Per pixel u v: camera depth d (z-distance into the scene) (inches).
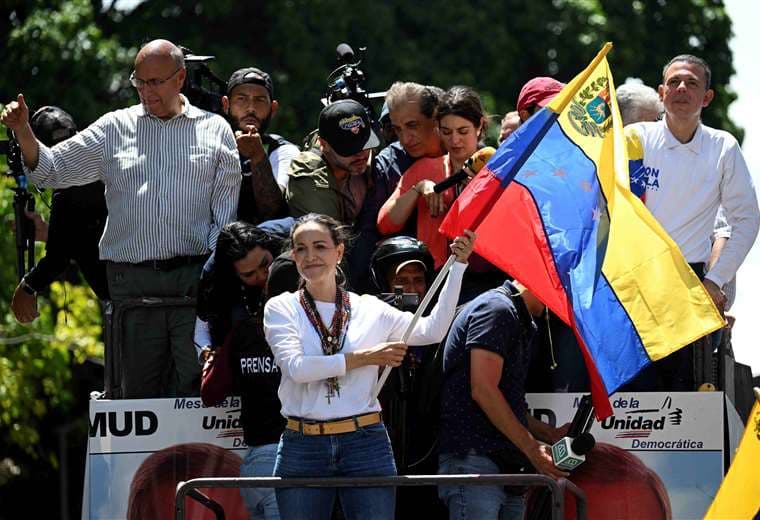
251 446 772.0
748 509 751.1
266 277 778.8
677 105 852.0
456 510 746.8
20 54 2055.9
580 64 2266.2
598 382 729.6
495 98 2196.1
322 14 2137.1
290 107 2082.9
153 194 851.4
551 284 746.8
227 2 2158.0
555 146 760.3
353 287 864.9
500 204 755.4
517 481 682.2
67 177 856.3
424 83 2137.1
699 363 799.1
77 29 2069.4
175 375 848.3
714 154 857.5
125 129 861.2
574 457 718.5
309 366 689.0
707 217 859.4
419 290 805.2
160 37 2198.6
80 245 915.4
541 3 2260.1
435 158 885.8
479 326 745.6
